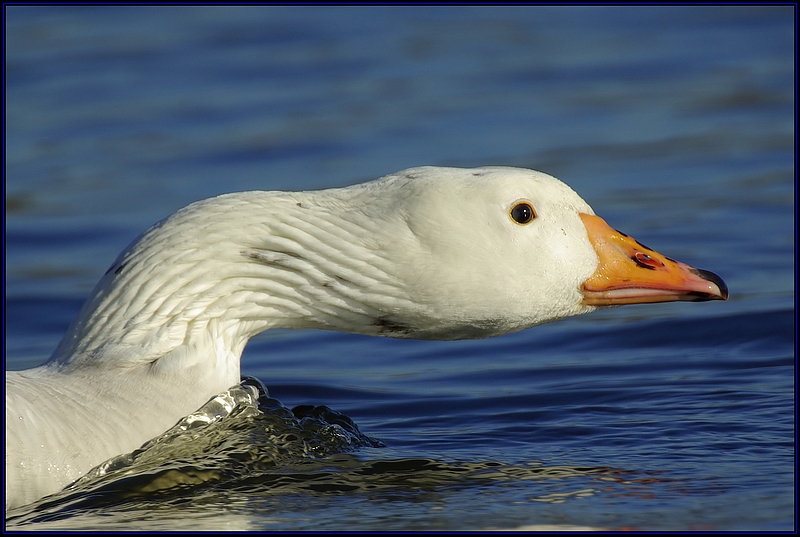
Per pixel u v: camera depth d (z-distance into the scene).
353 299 10.47
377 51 33.25
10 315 16.36
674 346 14.30
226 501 9.19
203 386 10.29
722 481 9.41
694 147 24.03
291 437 10.51
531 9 38.09
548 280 10.59
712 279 10.84
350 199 10.55
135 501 9.22
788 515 8.52
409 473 9.91
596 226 10.88
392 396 12.89
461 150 24.14
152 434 9.91
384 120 26.77
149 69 31.83
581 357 14.15
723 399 12.00
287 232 10.34
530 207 10.55
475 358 14.42
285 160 24.16
